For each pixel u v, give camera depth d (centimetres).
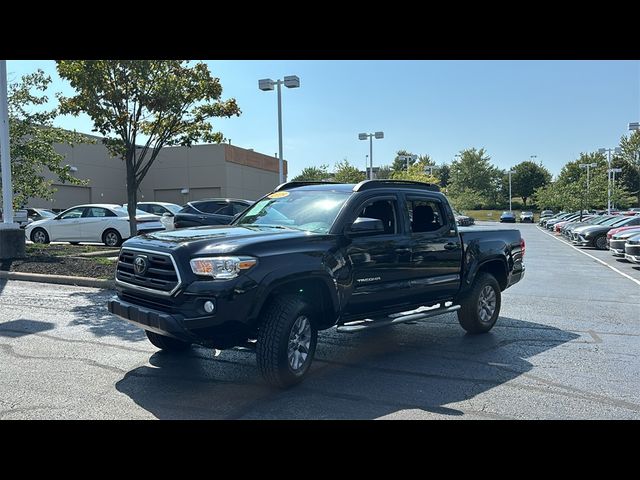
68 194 3406
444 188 7625
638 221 2330
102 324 729
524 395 486
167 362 571
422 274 620
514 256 778
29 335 668
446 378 533
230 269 449
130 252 512
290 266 477
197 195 3922
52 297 912
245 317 454
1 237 1202
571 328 776
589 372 558
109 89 1130
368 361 593
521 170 9325
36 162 1476
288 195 633
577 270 1544
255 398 470
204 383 507
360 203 564
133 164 1267
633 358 614
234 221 642
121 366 555
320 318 532
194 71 1208
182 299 452
